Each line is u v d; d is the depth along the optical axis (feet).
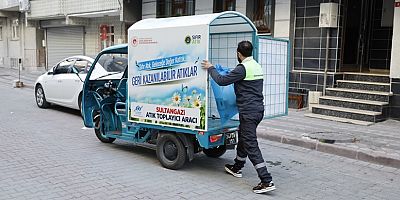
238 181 18.31
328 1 34.86
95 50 65.72
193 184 17.74
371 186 18.28
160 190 16.85
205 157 22.29
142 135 21.61
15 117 33.22
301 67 37.52
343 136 25.95
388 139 25.68
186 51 18.20
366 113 30.91
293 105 37.76
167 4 51.88
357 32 37.01
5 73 76.43
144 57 20.01
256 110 17.06
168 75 19.04
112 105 24.16
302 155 23.43
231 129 19.30
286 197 16.51
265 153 23.73
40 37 80.12
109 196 15.99
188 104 18.42
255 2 41.06
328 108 33.06
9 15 83.87
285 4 38.19
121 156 22.03
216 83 17.60
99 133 24.91
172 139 19.42
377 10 37.11
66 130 28.58
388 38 36.55
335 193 17.19
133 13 54.80
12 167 19.44
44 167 19.54
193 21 18.19
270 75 20.17
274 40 20.30
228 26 19.92
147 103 20.24
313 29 36.35
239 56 17.65
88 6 59.06
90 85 25.55
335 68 35.40
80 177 18.21
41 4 69.21
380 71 36.99
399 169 21.08
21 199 15.48
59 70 36.76
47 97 37.60
